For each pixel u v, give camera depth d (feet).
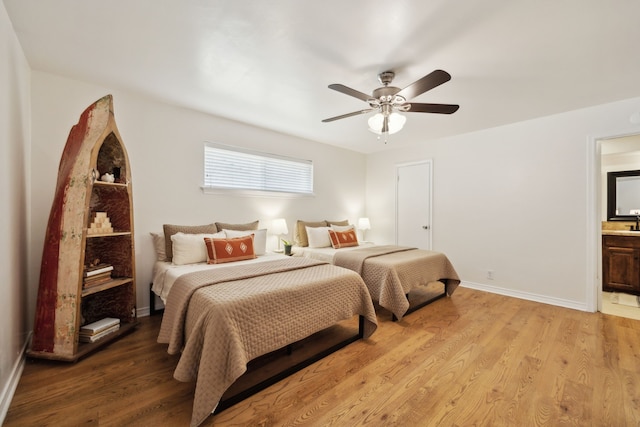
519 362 6.67
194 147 10.72
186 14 5.44
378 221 17.47
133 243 8.20
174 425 4.63
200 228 10.30
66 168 6.95
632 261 12.10
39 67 7.53
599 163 10.05
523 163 11.69
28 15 5.49
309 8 5.23
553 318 9.45
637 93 8.82
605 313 9.97
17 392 5.38
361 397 5.42
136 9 5.32
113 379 5.86
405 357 6.91
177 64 7.34
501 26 5.65
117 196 8.18
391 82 8.07
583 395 5.49
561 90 8.65
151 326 8.58
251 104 10.02
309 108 10.37
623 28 5.65
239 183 12.23
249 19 5.57
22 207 6.68
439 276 11.28
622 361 6.71
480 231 12.96
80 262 6.50
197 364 5.04
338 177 16.48
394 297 9.00
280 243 13.61
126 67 7.52
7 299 5.38
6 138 5.41
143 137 9.52
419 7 5.16
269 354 7.09
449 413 4.99
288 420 4.82
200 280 6.47
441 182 14.39
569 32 5.82
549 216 11.05
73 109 8.18
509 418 4.88
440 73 5.86
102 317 8.26
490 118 11.30
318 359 6.76
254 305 5.47
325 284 6.85
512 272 11.99
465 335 8.15
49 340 6.48
